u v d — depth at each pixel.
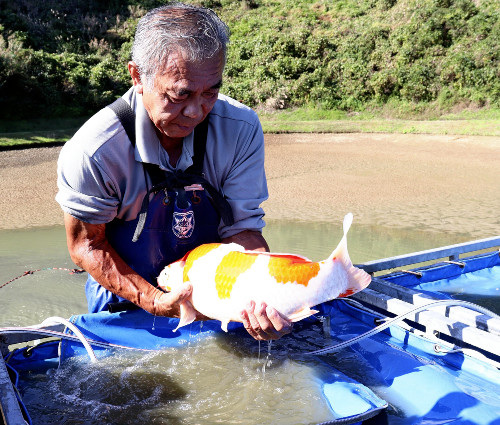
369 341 2.51
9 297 5.40
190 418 1.92
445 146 21.78
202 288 2.01
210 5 43.22
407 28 33.69
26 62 29.97
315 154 20.38
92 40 37.88
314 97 33.16
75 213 2.10
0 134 25.73
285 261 1.92
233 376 2.21
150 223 2.25
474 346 2.39
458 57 31.06
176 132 1.95
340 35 36.56
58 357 2.37
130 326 2.52
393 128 26.67
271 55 35.41
